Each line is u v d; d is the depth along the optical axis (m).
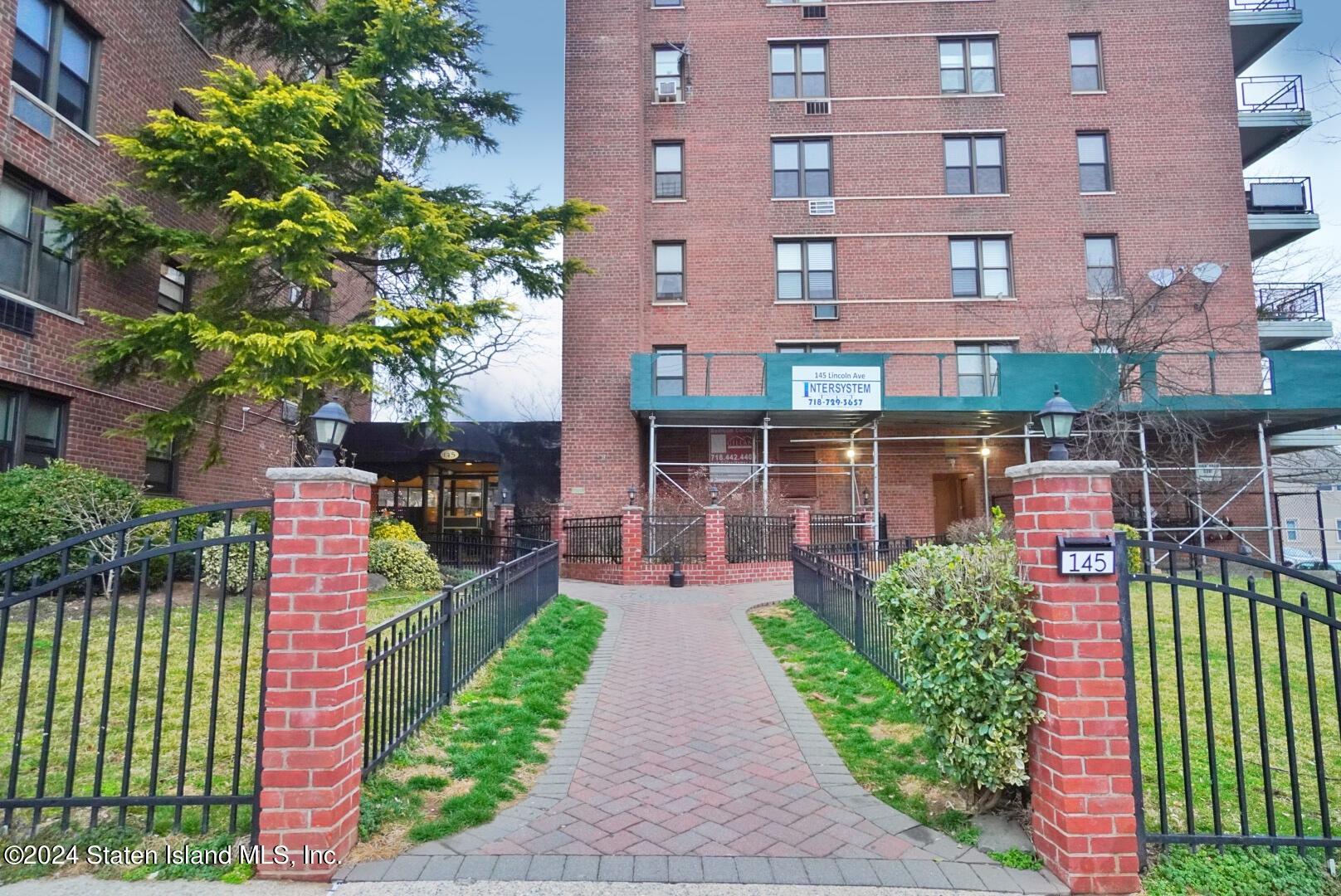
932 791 4.11
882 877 3.20
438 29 12.03
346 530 3.39
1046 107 18.23
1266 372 14.70
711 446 17.77
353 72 11.79
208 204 10.89
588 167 17.58
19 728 3.36
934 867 3.29
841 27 18.86
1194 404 14.25
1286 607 3.36
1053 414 3.40
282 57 12.82
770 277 18.17
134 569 8.83
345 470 3.38
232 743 4.52
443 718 5.09
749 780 4.28
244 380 9.77
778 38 18.86
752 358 17.83
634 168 17.55
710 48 18.97
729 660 7.26
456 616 5.64
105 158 11.14
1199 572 3.42
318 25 12.16
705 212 18.42
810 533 14.33
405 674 4.59
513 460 19.17
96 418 11.09
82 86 10.92
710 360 16.61
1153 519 15.97
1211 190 17.66
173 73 12.79
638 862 3.31
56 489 8.64
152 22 12.26
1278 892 3.11
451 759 4.41
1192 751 4.74
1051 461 3.39
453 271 11.58
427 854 3.37
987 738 3.51
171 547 3.40
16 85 9.63
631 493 14.87
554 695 5.83
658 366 17.91
